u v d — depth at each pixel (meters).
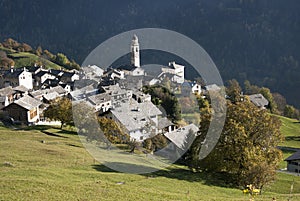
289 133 89.81
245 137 39.88
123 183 30.83
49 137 53.22
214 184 37.28
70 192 25.42
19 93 90.06
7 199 22.55
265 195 34.19
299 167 53.09
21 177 28.47
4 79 118.12
